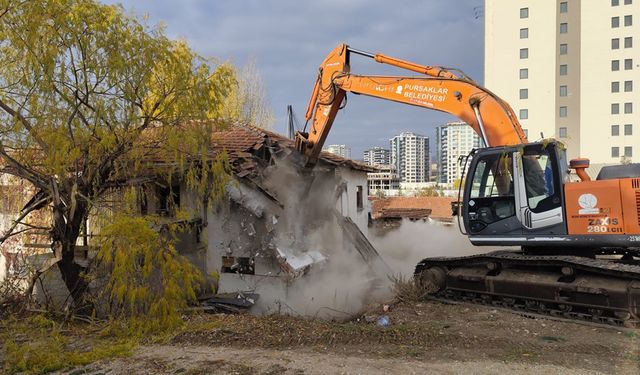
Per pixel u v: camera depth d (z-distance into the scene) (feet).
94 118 26.96
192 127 29.53
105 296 25.41
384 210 84.17
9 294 29.91
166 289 23.18
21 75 25.85
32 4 24.61
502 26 207.92
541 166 24.11
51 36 25.05
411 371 15.48
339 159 49.57
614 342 18.34
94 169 28.50
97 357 18.44
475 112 27.73
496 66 209.36
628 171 22.79
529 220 24.25
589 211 22.59
